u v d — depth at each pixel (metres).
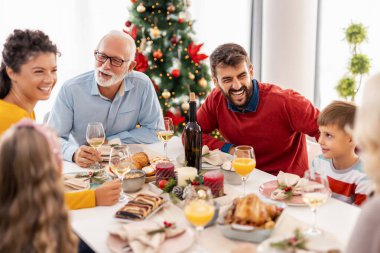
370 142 0.97
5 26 3.83
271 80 4.28
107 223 1.57
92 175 1.98
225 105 2.51
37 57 1.84
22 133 1.09
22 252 1.05
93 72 2.66
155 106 2.79
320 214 1.61
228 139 2.58
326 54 4.62
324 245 1.29
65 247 1.13
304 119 2.35
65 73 4.19
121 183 1.82
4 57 1.85
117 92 2.63
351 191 1.88
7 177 1.07
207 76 4.15
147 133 2.68
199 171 2.02
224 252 1.34
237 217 1.43
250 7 4.76
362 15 4.39
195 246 1.38
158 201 1.66
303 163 2.54
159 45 3.94
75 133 2.69
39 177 1.06
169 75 3.98
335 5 4.49
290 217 1.55
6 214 1.06
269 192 1.79
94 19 4.24
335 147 1.89
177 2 3.91
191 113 1.99
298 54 4.15
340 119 1.85
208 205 1.32
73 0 4.11
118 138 2.45
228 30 4.89
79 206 1.70
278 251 1.23
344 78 4.07
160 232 1.39
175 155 2.34
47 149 1.10
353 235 0.99
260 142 2.46
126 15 4.36
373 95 0.98
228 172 1.93
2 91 1.90
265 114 2.40
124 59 2.47
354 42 4.01
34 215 1.06
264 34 4.27
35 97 1.92
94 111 2.62
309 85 4.27
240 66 2.26
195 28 4.77
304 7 4.07
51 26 4.04
